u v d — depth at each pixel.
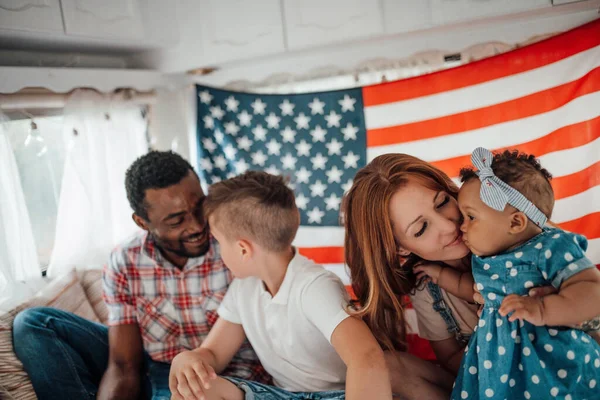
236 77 2.38
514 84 1.86
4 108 1.94
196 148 2.38
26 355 1.63
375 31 1.96
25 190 2.09
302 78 2.36
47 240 2.18
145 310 1.77
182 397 1.32
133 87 2.27
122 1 2.07
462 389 1.26
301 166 2.24
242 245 1.40
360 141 2.14
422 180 1.31
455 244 1.29
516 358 1.18
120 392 1.64
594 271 1.08
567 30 1.80
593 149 1.74
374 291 1.35
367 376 1.20
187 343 1.79
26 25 1.76
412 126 2.05
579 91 1.74
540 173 1.17
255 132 2.29
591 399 1.12
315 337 1.41
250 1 2.13
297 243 2.27
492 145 1.93
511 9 1.76
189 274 1.73
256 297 1.50
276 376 1.52
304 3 2.05
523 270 1.15
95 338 1.79
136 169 1.64
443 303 1.45
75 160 2.11
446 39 2.00
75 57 2.26
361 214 1.34
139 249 1.75
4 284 1.85
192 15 2.24
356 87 2.12
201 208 1.67
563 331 1.13
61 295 1.95
